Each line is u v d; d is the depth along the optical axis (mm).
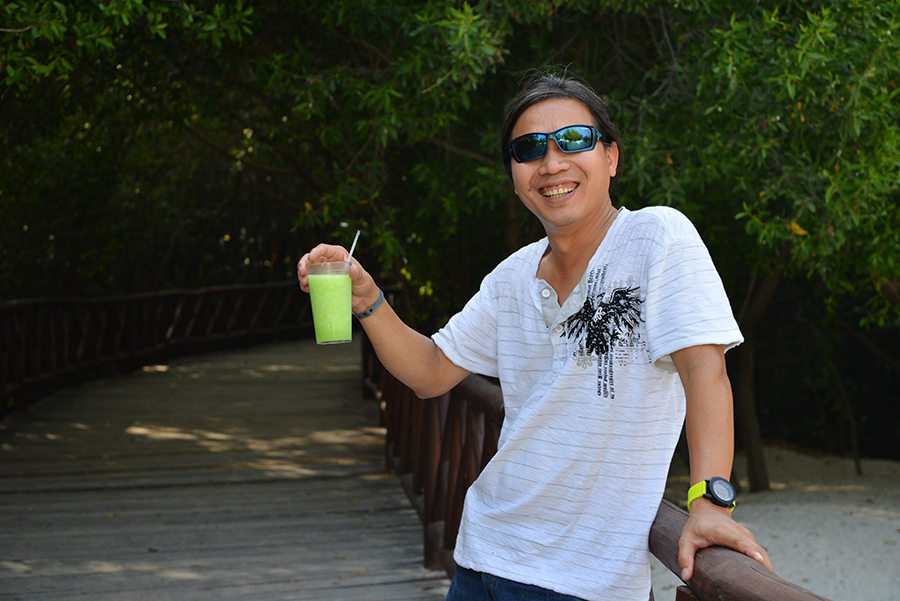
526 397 1450
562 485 1325
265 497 4957
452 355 1655
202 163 13188
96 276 12273
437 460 3822
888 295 6570
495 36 4062
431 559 3754
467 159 5262
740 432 8531
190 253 14258
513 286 1511
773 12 4148
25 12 3559
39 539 4125
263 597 3420
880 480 9453
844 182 4242
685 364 1166
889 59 3979
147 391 8812
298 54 4863
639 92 5309
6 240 10133
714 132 4457
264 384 9391
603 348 1275
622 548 1283
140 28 5230
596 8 4906
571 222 1357
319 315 1594
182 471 5535
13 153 8781
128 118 8914
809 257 5211
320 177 8734
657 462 1271
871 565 5582
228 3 4812
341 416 7469
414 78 4402
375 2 4438
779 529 6594
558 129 1349
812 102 4160
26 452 5992
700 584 1042
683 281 1189
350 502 4867
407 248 6656
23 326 7637
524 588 1359
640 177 4320
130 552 3955
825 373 10391
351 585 3561
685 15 4625
